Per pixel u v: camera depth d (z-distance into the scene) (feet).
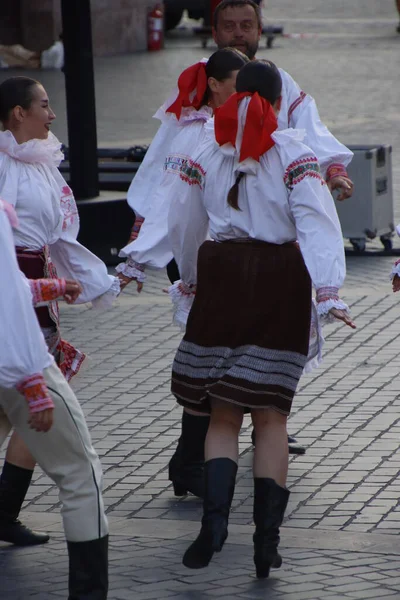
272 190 32.42
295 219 32.35
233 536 35.70
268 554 31.17
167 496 39.65
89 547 29.32
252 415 32.89
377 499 38.50
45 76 174.81
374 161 78.18
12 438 35.32
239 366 32.04
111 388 51.72
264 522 31.32
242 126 32.37
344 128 127.65
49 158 34.37
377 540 34.91
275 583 31.60
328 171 40.50
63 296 30.27
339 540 35.01
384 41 211.61
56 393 28.63
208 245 33.22
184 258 36.19
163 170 39.45
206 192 33.63
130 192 41.52
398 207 90.84
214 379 32.50
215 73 37.60
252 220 32.55
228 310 32.50
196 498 39.42
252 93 32.60
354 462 42.01
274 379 32.01
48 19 182.70
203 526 31.09
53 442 28.89
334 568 32.60
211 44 215.31
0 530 35.55
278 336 32.22
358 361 54.75
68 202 35.73
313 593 30.76
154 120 134.72
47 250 34.63
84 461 29.30
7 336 26.66
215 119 32.83
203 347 32.96
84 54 76.13
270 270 32.32
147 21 206.18
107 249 76.48
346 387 50.85
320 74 171.94
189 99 38.37
